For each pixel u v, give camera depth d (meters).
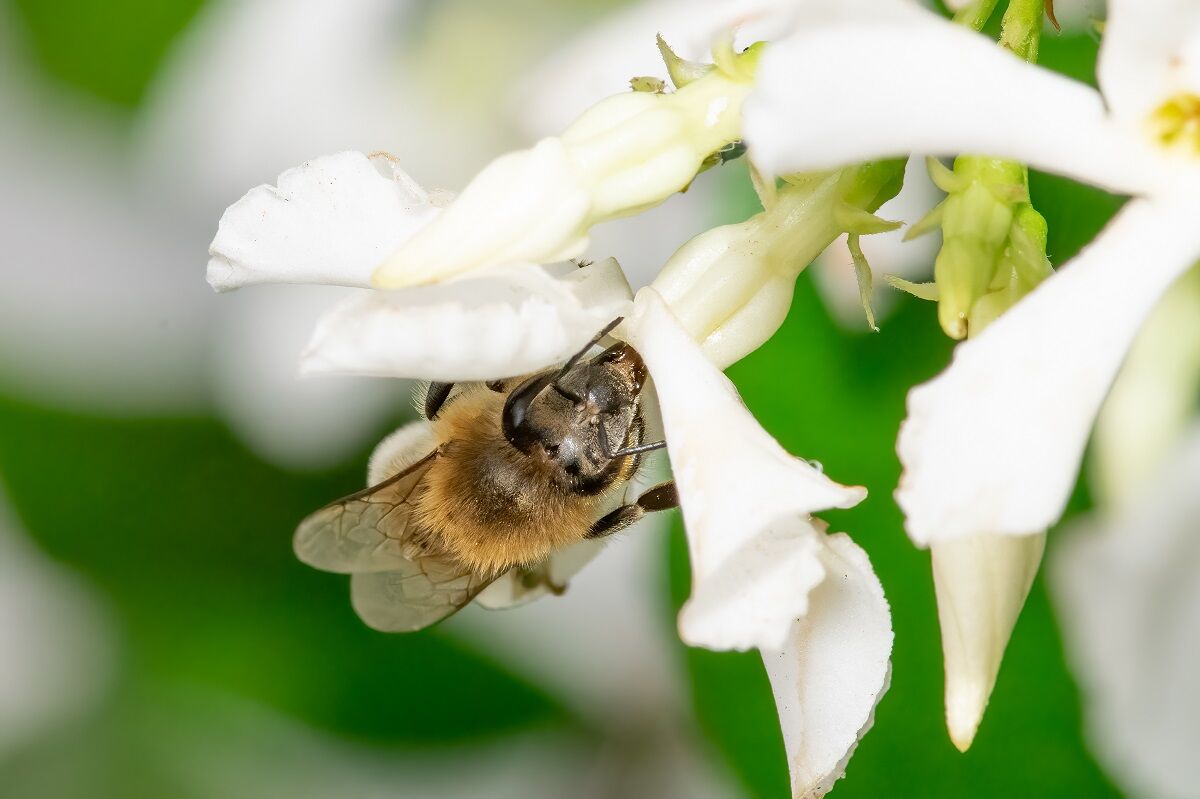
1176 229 0.09
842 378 0.12
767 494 0.09
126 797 0.13
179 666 0.13
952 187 0.10
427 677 0.13
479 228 0.10
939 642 0.12
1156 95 0.09
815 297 0.12
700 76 0.10
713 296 0.10
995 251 0.10
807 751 0.10
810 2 0.09
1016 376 0.09
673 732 0.13
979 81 0.09
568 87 0.13
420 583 0.11
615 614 0.13
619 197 0.10
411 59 0.13
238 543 0.13
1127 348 0.09
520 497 0.11
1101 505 0.11
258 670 0.13
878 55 0.09
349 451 0.13
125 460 0.13
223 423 0.13
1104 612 0.11
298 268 0.10
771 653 0.10
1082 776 0.12
